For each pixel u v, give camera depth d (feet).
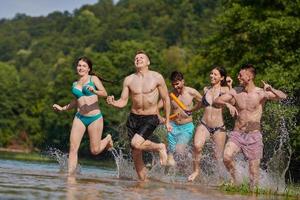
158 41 414.21
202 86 100.12
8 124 269.03
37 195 16.69
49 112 221.87
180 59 326.65
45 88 272.92
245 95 30.40
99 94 31.99
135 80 31.32
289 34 84.89
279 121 55.67
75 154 32.42
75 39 505.25
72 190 19.16
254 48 89.66
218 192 24.03
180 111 38.42
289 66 81.56
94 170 45.65
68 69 222.28
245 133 30.35
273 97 30.32
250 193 24.82
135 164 31.45
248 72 30.19
